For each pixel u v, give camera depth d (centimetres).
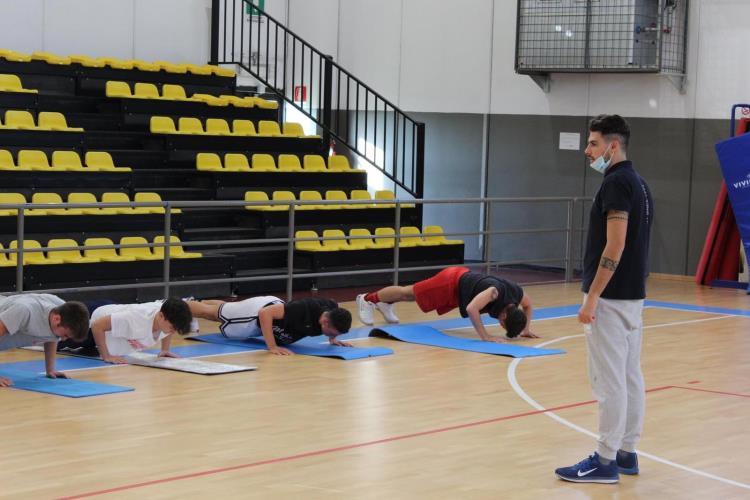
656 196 1359
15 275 923
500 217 1479
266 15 1423
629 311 466
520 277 1336
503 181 1471
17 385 647
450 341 855
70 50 1332
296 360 761
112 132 1192
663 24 1306
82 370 702
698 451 539
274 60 1485
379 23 1555
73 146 1150
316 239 1004
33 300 625
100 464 483
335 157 1347
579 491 464
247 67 1466
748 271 1220
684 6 1325
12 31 1280
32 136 1115
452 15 1498
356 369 735
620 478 486
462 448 532
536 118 1441
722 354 834
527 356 798
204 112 1303
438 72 1512
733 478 491
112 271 977
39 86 1229
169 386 662
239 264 1107
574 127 1412
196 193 1164
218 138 1252
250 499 436
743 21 1292
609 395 470
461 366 756
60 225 1005
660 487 473
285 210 1172
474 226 1498
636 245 463
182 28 1444
